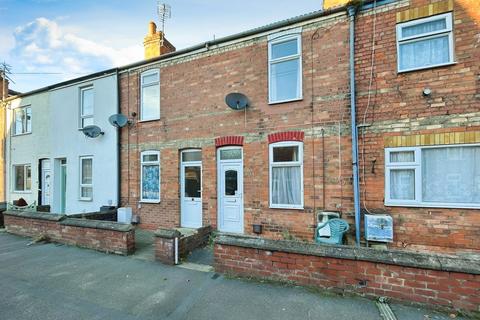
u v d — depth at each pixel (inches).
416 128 238.5
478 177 221.9
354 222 258.2
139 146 388.8
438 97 232.1
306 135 281.9
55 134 479.8
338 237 245.1
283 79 303.0
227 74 328.8
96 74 427.5
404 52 249.0
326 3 329.4
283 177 296.4
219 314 142.9
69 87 465.1
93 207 423.2
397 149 244.4
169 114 366.0
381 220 239.1
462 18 226.1
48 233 305.9
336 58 272.4
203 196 336.8
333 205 267.6
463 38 225.5
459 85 226.1
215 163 331.0
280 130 295.0
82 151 442.3
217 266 194.9
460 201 226.2
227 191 327.3
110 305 156.6
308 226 277.0
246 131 313.1
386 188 246.7
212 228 317.4
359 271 153.3
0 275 204.4
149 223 374.0
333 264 159.3
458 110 225.3
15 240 310.8
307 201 278.5
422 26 242.8
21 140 537.3
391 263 145.9
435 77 233.8
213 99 335.9
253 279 180.9
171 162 361.4
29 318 143.8
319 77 278.8
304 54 286.4
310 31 284.7
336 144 268.8
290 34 294.5
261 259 179.3
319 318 135.3
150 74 387.2
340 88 269.6
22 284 187.6
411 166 239.3
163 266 215.9
